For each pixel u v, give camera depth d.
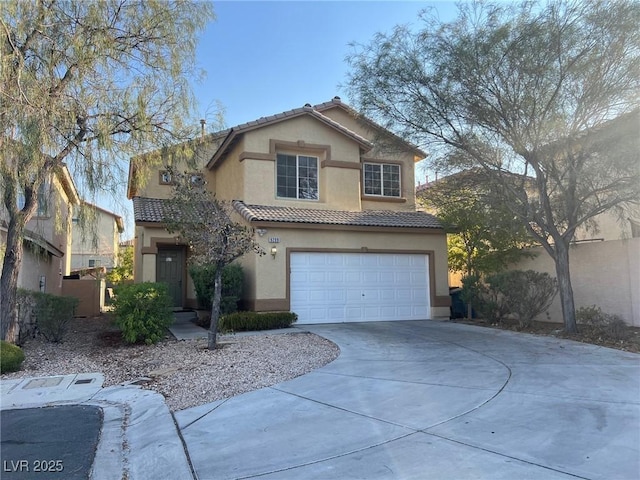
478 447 5.02
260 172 16.58
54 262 20.89
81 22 10.61
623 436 5.19
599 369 8.45
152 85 11.55
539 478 4.24
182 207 11.42
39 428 6.34
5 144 9.36
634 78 10.30
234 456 5.14
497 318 15.16
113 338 13.25
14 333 11.11
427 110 12.65
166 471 4.86
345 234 16.02
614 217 14.48
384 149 14.31
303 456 5.04
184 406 7.11
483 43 11.37
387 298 16.48
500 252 16.02
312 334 13.01
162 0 11.64
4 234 12.68
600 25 10.31
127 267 29.08
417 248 17.00
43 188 10.98
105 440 5.89
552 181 12.83
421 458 4.80
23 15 9.82
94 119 10.74
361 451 5.08
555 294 13.88
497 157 12.42
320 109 20.77
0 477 4.76
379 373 8.56
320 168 17.83
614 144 10.62
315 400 7.07
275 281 14.90
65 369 9.75
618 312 13.28
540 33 10.84
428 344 11.45
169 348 11.30
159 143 11.85
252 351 10.58
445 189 14.47
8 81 9.24
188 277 20.80
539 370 8.45
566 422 5.70
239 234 11.45
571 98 11.08
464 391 7.22
